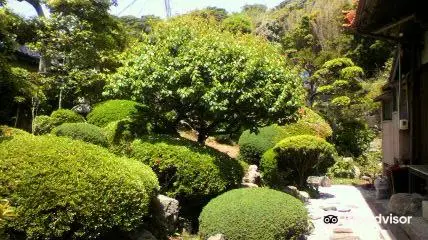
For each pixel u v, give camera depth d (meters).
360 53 21.22
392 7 5.84
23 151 3.83
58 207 3.62
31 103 9.88
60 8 12.05
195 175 5.71
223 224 4.74
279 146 9.18
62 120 8.78
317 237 5.76
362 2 5.38
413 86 7.10
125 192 4.05
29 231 3.52
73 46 11.31
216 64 6.23
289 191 8.44
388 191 8.61
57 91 11.16
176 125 7.21
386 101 10.96
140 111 7.07
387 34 7.10
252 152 11.52
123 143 6.39
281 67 7.20
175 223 5.45
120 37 13.09
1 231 3.30
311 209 7.70
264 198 5.07
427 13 5.95
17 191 3.56
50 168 3.73
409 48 7.28
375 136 17.06
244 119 6.86
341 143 15.73
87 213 3.73
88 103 11.76
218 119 6.95
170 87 6.22
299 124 12.83
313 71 20.11
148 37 7.06
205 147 6.26
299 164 9.28
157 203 5.15
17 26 10.73
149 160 5.72
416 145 7.10
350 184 11.66
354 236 5.71
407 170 7.44
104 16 12.59
